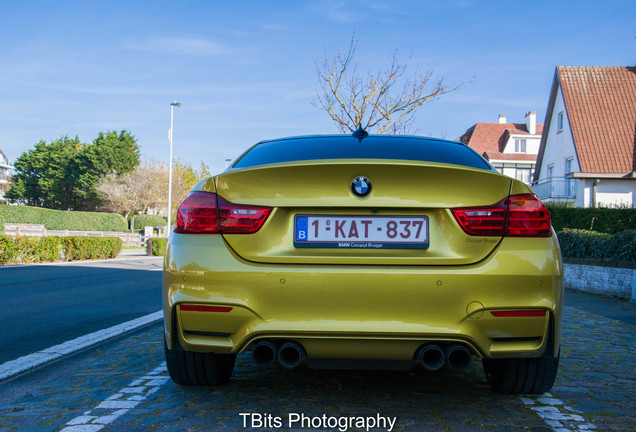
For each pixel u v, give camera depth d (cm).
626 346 501
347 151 334
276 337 258
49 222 4894
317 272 256
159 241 2897
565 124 2981
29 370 397
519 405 314
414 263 258
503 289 256
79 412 297
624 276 927
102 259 2264
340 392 337
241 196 270
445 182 263
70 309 726
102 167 7525
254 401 316
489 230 261
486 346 257
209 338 268
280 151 343
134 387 348
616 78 3048
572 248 1156
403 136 371
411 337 253
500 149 5719
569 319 673
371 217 265
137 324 589
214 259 264
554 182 3009
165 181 6331
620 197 2666
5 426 275
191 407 304
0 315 673
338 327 253
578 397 332
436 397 328
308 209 267
